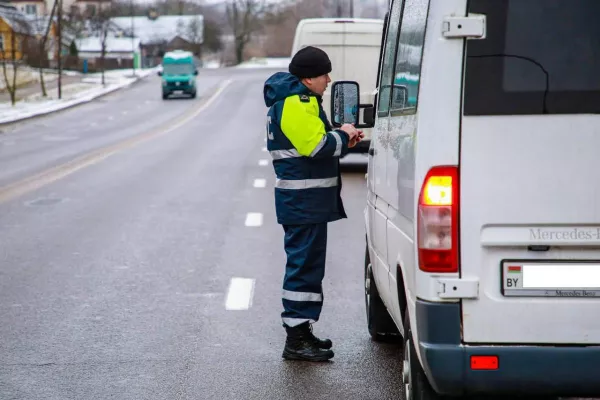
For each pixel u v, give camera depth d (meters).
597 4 6.56
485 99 6.60
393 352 10.84
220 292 14.12
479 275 6.68
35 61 165.75
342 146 10.21
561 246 6.65
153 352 10.91
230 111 87.31
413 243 6.99
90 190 28.56
